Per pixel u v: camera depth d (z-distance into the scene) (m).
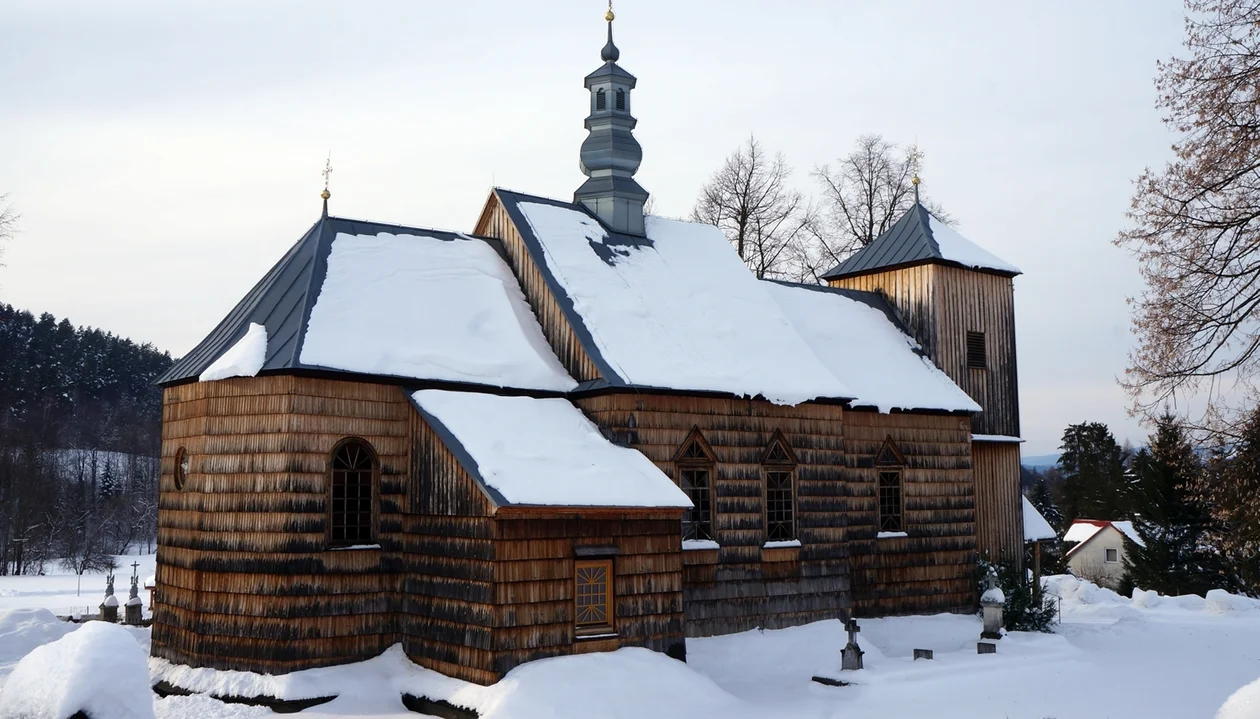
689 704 16.45
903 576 25.33
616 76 25.27
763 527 21.75
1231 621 29.66
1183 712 16.84
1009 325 30.25
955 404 26.75
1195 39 17.81
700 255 25.36
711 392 20.78
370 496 18.30
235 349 18.17
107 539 79.75
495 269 22.38
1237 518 21.27
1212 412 19.41
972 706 17.27
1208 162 17.75
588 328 20.81
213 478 18.09
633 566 17.98
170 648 18.78
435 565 17.55
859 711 16.83
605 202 24.73
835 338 26.66
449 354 19.59
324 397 17.83
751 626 21.31
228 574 17.58
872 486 24.97
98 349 114.56
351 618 17.73
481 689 15.95
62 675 9.91
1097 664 21.66
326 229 20.78
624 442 19.77
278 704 16.50
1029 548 30.47
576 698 15.66
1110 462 73.25
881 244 30.36
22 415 91.31
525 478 16.88
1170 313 18.42
